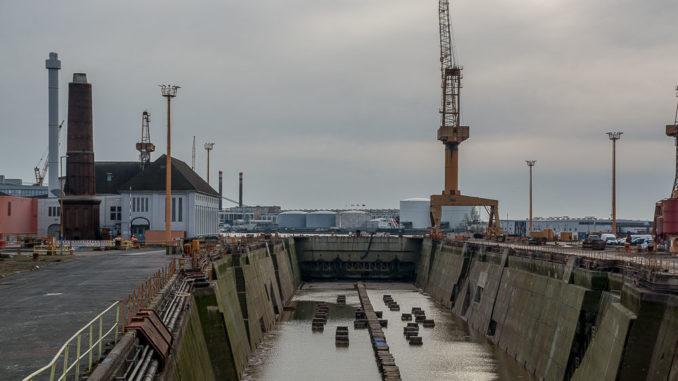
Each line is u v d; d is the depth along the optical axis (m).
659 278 49.56
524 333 83.88
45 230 177.25
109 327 42.72
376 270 196.88
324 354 91.00
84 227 168.88
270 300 121.56
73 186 169.00
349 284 188.25
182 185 184.62
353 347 95.81
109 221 195.88
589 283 65.62
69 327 42.84
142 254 121.69
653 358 48.19
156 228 184.00
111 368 29.09
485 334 103.31
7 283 68.75
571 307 67.69
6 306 51.78
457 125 187.38
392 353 92.06
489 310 104.06
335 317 123.88
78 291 61.19
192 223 184.25
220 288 70.06
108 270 83.69
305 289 175.88
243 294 92.00
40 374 31.19
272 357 88.88
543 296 78.94
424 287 171.00
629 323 49.44
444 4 192.25
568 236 183.00
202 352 55.50
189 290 57.50
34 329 42.22
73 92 168.75
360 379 77.94
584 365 59.62
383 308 135.12
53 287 64.56
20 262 98.44
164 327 40.47
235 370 62.81
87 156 169.75
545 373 72.31
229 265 90.50
